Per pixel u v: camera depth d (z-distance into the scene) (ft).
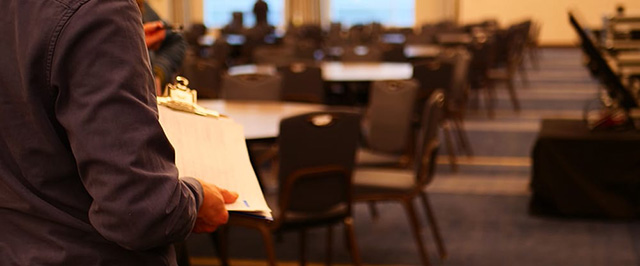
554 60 45.14
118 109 3.48
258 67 21.15
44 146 3.72
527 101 29.48
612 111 15.39
